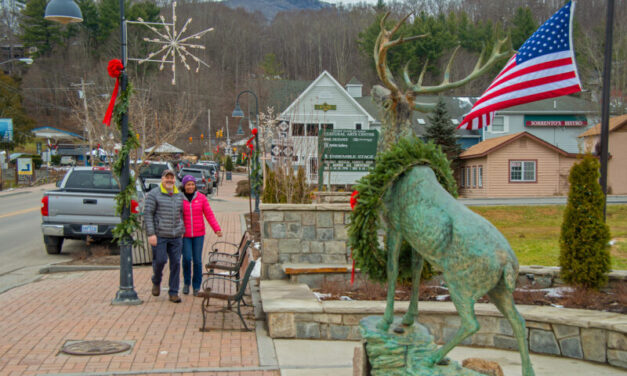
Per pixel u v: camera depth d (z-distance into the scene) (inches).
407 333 195.5
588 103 1657.2
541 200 1113.4
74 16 321.7
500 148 1304.1
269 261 352.2
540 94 367.6
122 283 328.8
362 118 1630.2
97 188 570.9
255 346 251.1
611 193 1294.3
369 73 2657.5
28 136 2741.1
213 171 1702.8
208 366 223.3
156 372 213.8
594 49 1566.2
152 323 285.7
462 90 2230.6
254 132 810.8
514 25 2381.9
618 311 259.6
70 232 509.0
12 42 3284.9
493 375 199.0
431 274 259.1
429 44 2145.7
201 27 3068.4
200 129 2942.9
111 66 321.4
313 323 265.0
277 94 1838.1
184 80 2610.7
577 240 295.1
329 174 533.3
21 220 848.3
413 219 180.7
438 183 187.6
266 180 504.7
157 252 332.2
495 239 169.3
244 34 3233.3
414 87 366.0
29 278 427.5
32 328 273.9
